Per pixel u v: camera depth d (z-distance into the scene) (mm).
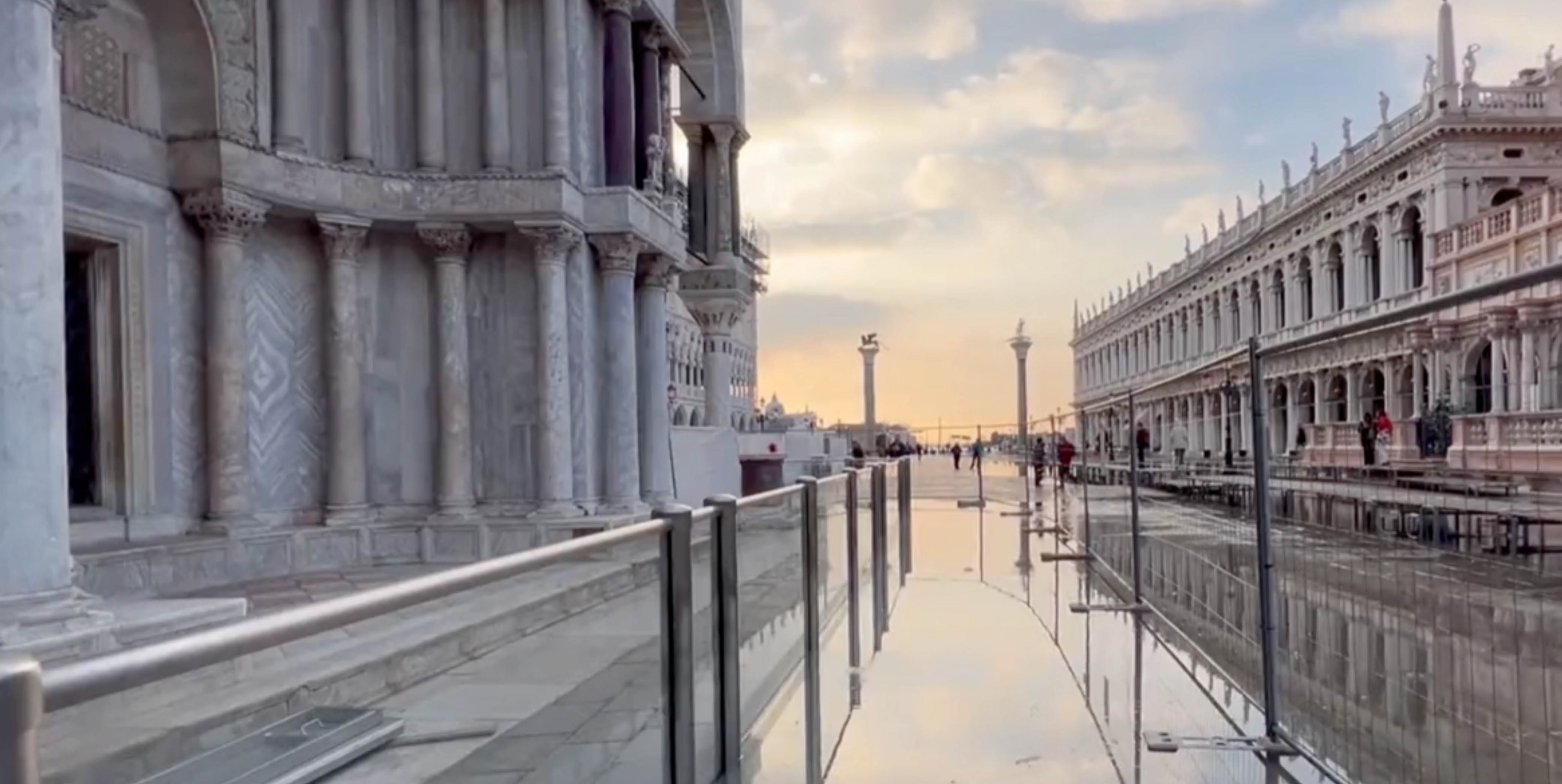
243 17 9492
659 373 12953
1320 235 42812
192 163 9227
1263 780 4121
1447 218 33688
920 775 4277
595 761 3100
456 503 10641
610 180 12039
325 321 10375
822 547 6484
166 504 9109
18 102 5398
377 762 2295
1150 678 5805
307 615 1887
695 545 4105
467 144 10891
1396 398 7871
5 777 1323
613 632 3252
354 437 10391
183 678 1808
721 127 19844
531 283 10898
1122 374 75562
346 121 10461
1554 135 33281
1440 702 5055
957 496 21406
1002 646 6703
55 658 5180
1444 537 5570
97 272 8750
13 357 5332
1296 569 7301
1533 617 5305
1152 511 14781
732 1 19531
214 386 9406
